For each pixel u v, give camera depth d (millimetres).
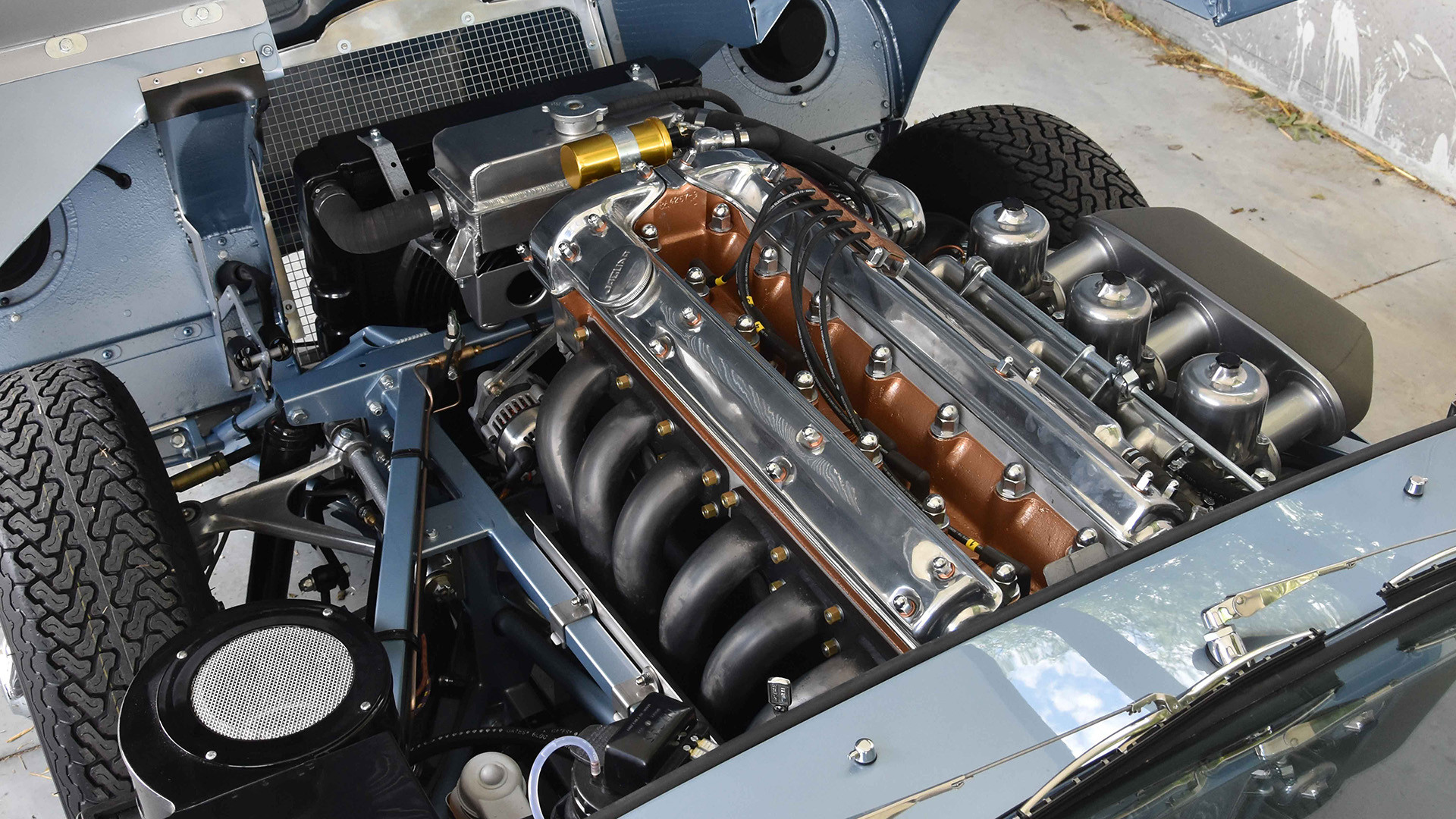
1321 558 1382
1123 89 5172
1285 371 2037
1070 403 1749
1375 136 4734
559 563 1940
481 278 2260
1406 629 1362
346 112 2609
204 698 1548
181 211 2332
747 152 2158
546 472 1954
